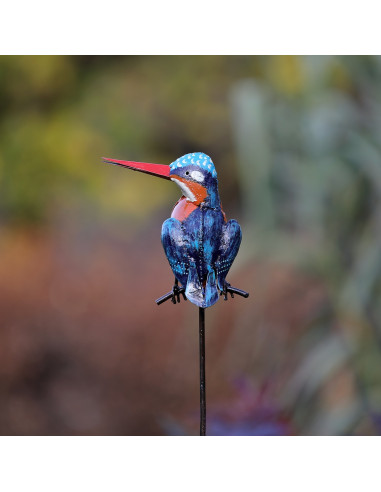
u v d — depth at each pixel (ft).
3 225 45.47
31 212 44.86
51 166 43.73
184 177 10.30
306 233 20.94
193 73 50.01
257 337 24.29
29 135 43.73
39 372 33.91
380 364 20.30
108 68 49.06
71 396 32.68
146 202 46.52
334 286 20.58
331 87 21.24
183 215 10.41
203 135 51.08
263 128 19.97
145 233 48.39
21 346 35.01
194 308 33.83
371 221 20.33
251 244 20.62
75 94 46.96
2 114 44.98
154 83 49.52
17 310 37.63
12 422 31.04
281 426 15.08
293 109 20.27
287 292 28.02
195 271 10.21
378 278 19.84
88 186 44.39
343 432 19.92
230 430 15.03
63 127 44.62
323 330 21.52
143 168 10.40
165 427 16.20
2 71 44.01
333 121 19.45
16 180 43.60
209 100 50.16
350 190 20.07
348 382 23.31
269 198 20.24
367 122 20.01
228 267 10.47
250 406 15.17
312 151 19.70
